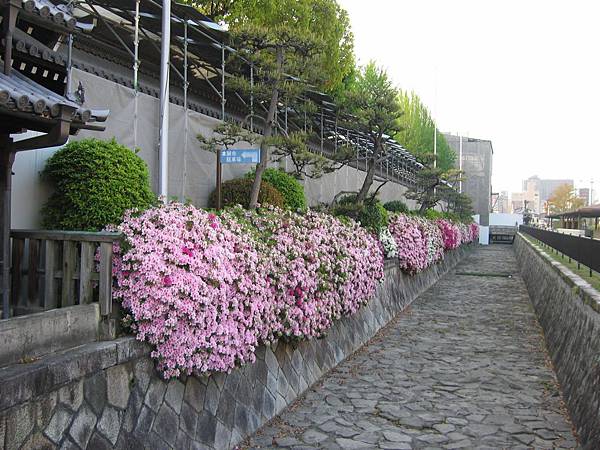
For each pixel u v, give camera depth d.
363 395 7.76
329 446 5.96
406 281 16.88
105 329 4.45
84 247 4.70
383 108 14.19
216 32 11.12
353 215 13.79
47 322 3.93
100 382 4.06
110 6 10.40
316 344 8.67
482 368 9.34
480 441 6.19
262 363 6.73
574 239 13.18
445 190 29.52
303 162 11.47
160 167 8.27
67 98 4.42
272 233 7.55
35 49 4.93
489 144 69.25
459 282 22.86
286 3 15.72
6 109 3.81
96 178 6.16
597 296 7.70
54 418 3.59
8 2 4.04
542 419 6.92
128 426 4.30
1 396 3.17
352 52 18.81
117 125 8.30
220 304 5.07
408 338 11.69
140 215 5.08
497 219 66.38
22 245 5.35
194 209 5.44
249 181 11.11
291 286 6.89
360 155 20.69
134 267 4.55
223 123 10.09
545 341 11.54
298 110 13.64
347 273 9.07
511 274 26.28
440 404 7.43
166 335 4.58
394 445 6.03
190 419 5.09
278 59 10.00
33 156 6.30
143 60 12.92
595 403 5.97
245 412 6.14
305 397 7.61
